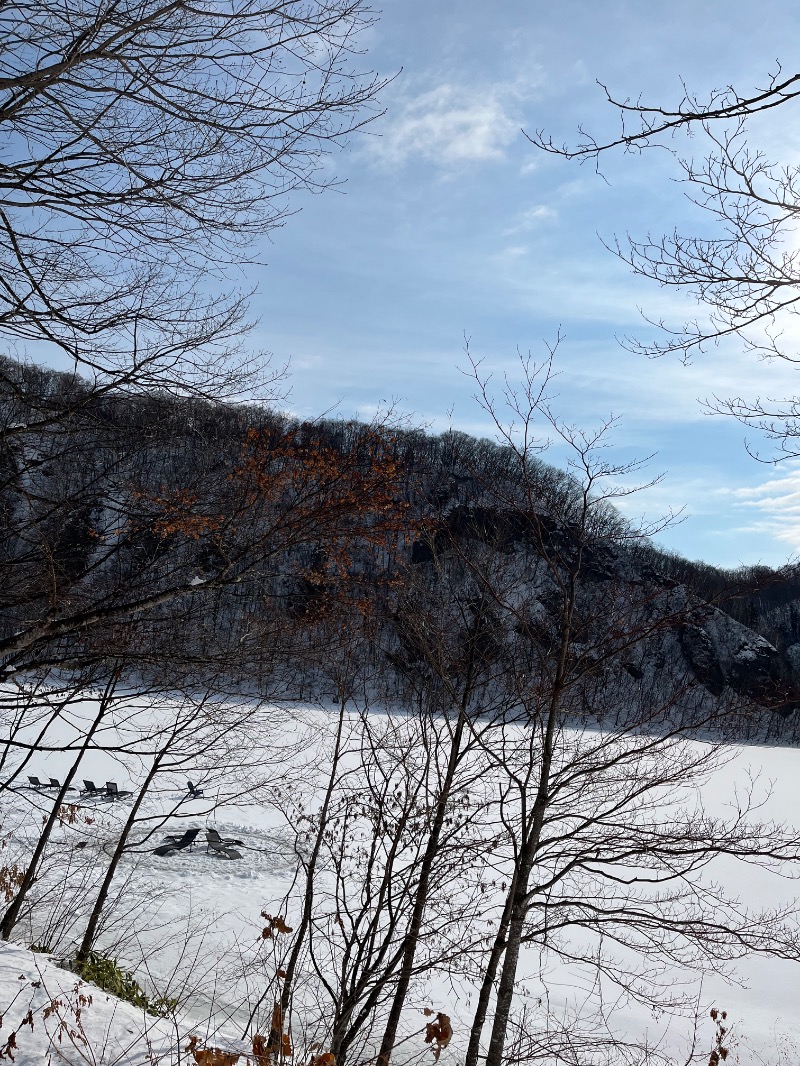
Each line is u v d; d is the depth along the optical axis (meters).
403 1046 8.95
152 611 5.04
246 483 4.69
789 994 12.31
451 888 8.82
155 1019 6.18
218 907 12.63
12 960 6.43
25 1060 4.57
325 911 11.18
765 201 3.78
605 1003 11.19
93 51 3.29
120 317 3.98
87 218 3.86
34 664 4.20
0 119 3.42
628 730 6.84
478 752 7.53
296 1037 7.47
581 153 3.58
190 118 3.61
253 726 7.85
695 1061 9.68
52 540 4.54
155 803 19.67
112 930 10.90
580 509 7.54
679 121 3.30
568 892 10.52
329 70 3.71
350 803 7.23
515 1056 6.98
